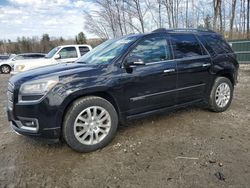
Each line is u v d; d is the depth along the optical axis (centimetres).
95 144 376
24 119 354
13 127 379
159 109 450
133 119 424
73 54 1135
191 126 466
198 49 504
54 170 330
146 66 419
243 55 1616
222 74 550
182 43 479
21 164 349
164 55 447
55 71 372
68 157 362
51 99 341
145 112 433
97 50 477
